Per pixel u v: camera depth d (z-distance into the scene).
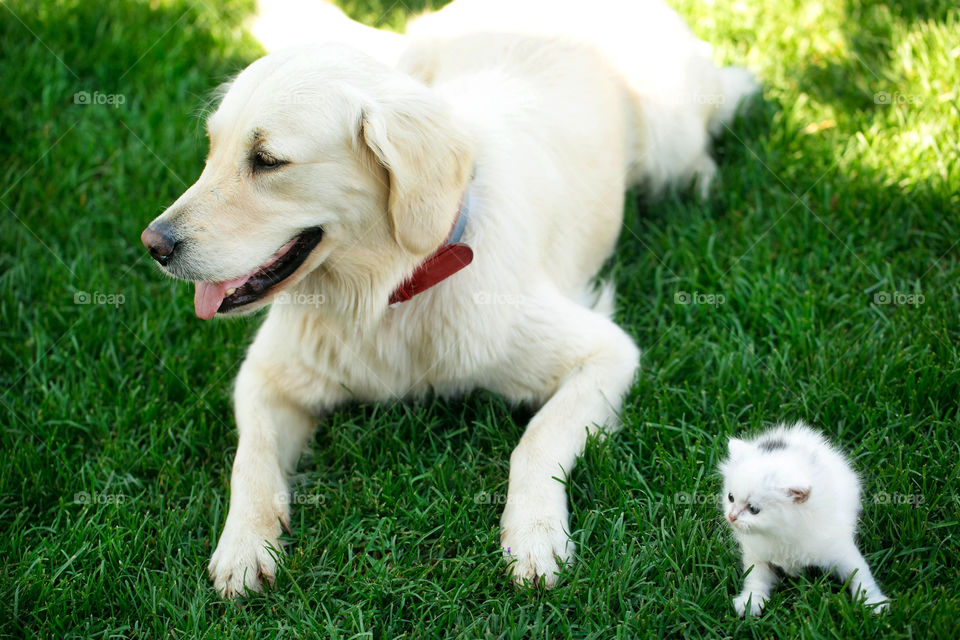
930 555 1.61
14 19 2.37
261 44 2.40
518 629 1.57
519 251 1.75
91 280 1.98
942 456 1.67
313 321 1.75
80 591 1.64
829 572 1.58
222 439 1.81
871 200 1.99
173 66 2.32
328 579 1.64
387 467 1.75
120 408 1.83
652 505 1.67
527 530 1.64
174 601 1.64
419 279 1.71
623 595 1.60
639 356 1.83
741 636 1.57
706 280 1.94
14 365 1.91
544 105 1.88
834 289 1.91
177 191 2.12
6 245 2.04
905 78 2.16
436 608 1.61
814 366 1.80
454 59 1.97
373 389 1.79
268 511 1.69
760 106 2.17
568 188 1.87
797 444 1.60
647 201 2.11
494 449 1.75
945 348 1.78
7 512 1.73
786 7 2.33
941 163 2.01
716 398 1.78
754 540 1.57
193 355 1.90
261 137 1.62
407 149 1.63
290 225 1.64
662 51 2.04
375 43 2.19
